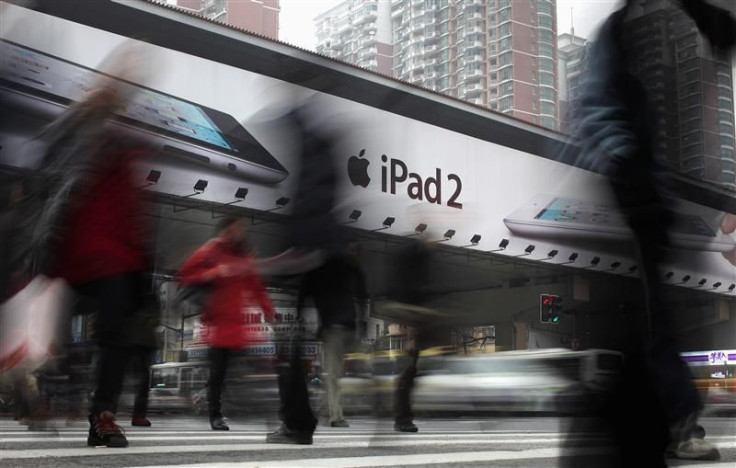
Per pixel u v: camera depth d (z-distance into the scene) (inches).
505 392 394.6
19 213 117.6
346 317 151.6
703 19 68.3
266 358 169.2
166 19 710.5
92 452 117.3
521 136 1087.0
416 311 194.2
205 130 688.4
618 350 59.9
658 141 67.2
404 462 105.4
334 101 152.7
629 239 63.8
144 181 126.9
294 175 152.0
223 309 177.3
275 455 116.2
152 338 127.7
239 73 736.3
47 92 593.0
